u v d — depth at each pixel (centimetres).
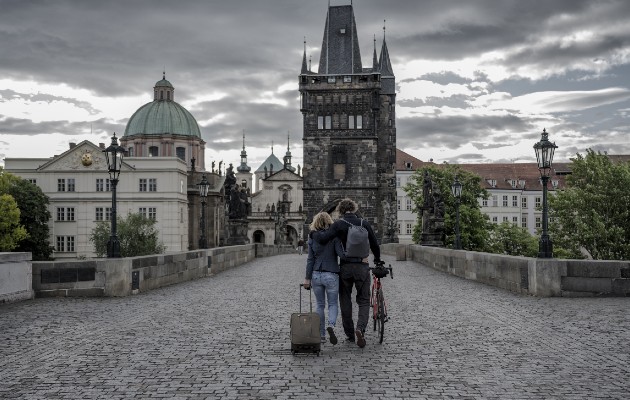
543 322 1432
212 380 921
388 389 870
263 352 1122
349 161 8444
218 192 13088
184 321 1486
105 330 1355
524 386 880
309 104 8500
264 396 838
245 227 5262
